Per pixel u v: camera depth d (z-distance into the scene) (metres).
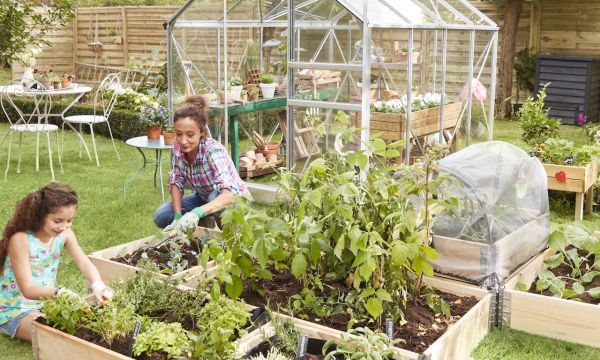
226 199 4.55
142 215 6.29
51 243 3.57
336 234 3.43
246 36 8.35
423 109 6.98
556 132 7.16
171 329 3.08
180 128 4.59
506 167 4.28
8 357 3.47
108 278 4.21
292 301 3.65
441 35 7.11
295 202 3.64
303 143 6.58
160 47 13.38
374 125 6.64
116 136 10.54
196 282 3.96
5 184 7.51
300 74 6.46
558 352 3.50
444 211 4.04
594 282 4.18
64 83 8.59
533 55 11.91
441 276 4.02
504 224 4.11
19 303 3.63
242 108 7.60
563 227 4.37
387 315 3.38
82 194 7.07
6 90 8.12
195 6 7.46
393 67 6.50
